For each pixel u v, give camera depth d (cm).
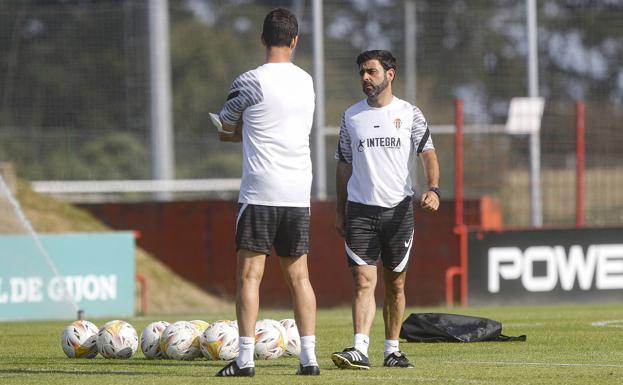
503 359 3347
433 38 9994
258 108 2816
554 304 7356
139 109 10506
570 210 8944
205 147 10256
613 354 3512
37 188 8544
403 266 3092
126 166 11069
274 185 2814
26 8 10200
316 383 2670
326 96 9181
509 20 10581
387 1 9794
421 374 2891
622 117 9088
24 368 3147
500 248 7375
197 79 14025
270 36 2853
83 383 2741
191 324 3394
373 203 3067
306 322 2870
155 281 7750
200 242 8056
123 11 9888
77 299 6538
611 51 11425
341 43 9300
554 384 2684
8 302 6288
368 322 3052
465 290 7350
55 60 10519
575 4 11875
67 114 10631
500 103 10800
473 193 9500
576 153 7712
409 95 9175
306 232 2864
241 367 2820
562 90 12012
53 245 6481
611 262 7425
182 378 2806
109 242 6662
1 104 10469
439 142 10012
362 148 3088
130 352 3425
